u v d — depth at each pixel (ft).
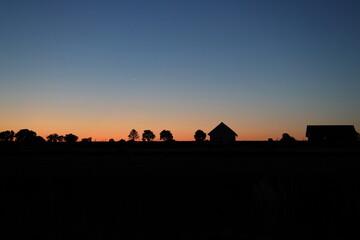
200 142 239.50
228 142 233.55
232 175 62.95
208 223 43.98
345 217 44.83
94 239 39.86
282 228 42.50
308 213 46.14
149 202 50.49
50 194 51.57
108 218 45.65
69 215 46.68
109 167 95.14
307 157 142.00
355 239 39.45
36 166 101.55
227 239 39.55
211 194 52.65
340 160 124.67
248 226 42.98
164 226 43.24
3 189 55.98
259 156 150.61
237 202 49.78
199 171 76.64
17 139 379.76
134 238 40.04
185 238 39.81
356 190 52.54
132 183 58.34
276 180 55.16
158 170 81.71
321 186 54.13
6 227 43.47
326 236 40.16
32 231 42.19
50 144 255.91
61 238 40.24
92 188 56.59
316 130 254.47
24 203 50.62
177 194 53.11
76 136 427.33
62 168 91.86
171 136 442.50
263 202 46.93
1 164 111.24
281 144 223.10
